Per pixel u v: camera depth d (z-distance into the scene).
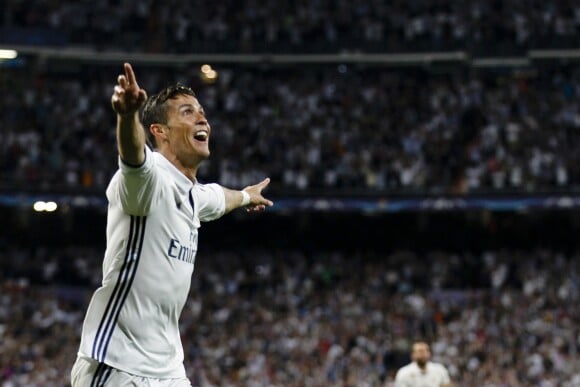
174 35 61.38
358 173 54.59
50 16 60.53
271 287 51.47
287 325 46.75
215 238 58.34
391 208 53.84
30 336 45.88
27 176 53.75
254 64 61.59
